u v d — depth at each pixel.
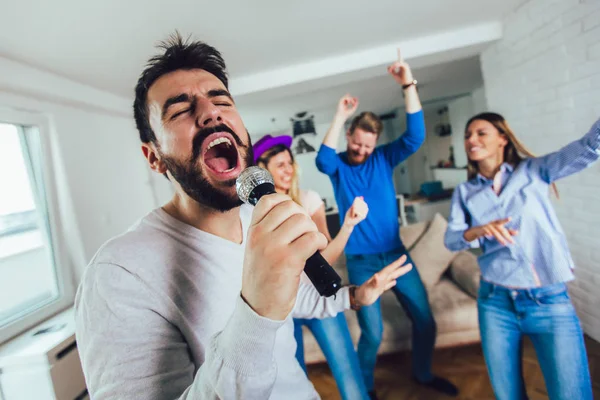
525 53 2.05
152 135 0.61
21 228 1.69
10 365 1.33
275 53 2.24
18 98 1.71
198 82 0.60
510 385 1.11
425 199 5.59
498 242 1.14
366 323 1.54
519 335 1.11
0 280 1.56
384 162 1.62
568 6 1.68
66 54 1.67
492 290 1.15
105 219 2.24
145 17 1.45
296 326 1.34
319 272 0.43
